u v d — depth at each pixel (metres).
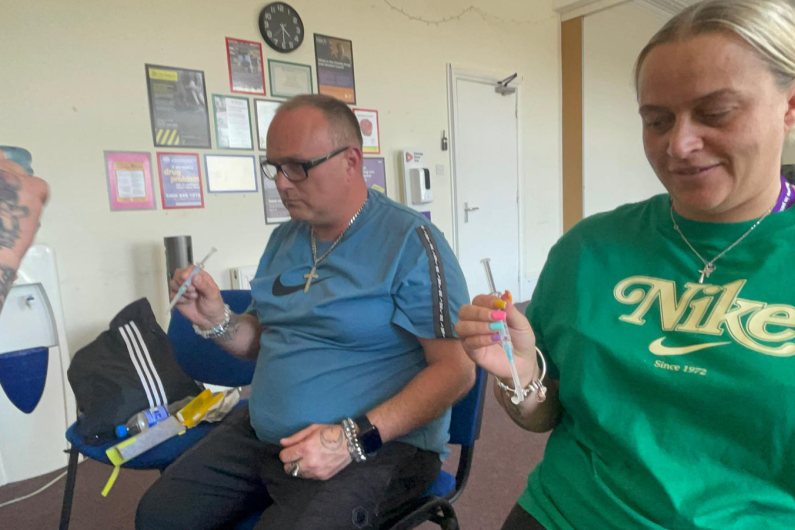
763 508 0.63
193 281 1.21
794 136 0.63
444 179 3.80
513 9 4.16
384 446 1.01
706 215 0.71
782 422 0.60
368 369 1.05
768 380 0.60
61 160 2.21
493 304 0.74
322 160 1.04
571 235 0.86
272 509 0.95
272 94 2.84
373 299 1.03
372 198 1.18
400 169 3.51
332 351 1.06
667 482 0.66
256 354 1.34
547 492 0.81
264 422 1.07
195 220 2.62
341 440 0.93
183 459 1.14
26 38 2.10
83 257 2.29
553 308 0.85
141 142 2.42
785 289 0.64
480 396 1.12
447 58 3.72
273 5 2.77
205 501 1.07
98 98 2.29
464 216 3.98
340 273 1.10
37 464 2.03
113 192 2.35
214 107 2.63
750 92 0.58
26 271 1.96
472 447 1.13
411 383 0.98
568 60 4.59
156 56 2.43
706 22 0.58
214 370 1.55
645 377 0.70
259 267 1.32
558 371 0.86
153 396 1.36
